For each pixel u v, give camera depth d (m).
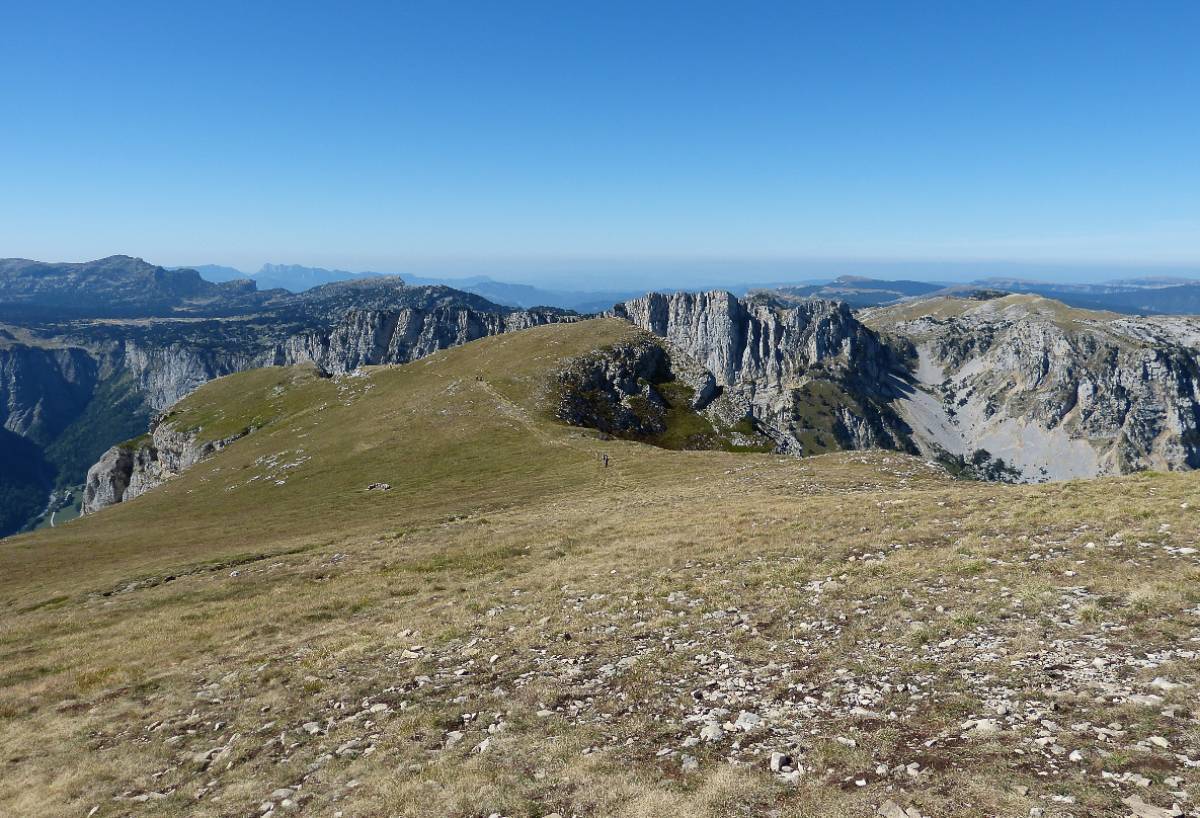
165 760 18.92
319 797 15.10
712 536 35.66
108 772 18.64
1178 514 25.34
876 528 32.06
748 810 11.72
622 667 19.67
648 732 15.49
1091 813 9.98
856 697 15.39
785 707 15.55
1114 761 11.15
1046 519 28.14
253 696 22.42
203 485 106.69
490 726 17.20
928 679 15.60
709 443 139.50
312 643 27.03
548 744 15.56
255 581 41.78
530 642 23.06
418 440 103.88
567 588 29.56
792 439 157.75
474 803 13.52
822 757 12.98
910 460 63.41
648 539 37.53
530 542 41.44
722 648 19.94
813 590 23.94
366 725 18.55
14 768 19.94
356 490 84.44
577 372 141.50
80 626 36.69
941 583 22.27
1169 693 13.03
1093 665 14.85
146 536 72.06
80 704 24.39
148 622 35.06
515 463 87.31
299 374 196.38
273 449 119.25
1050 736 12.27
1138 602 17.69
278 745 18.38
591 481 72.75
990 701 14.02
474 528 49.38
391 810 13.87
